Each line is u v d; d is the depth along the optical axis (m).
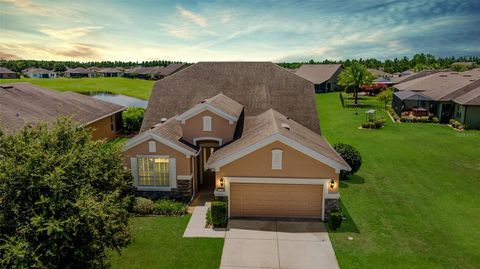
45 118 23.64
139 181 19.89
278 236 15.84
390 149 31.52
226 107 21.95
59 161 10.47
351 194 20.92
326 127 41.97
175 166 19.52
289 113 25.03
